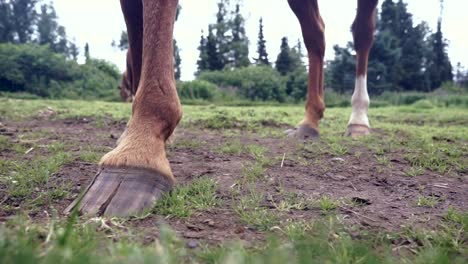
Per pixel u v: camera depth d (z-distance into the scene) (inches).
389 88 1101.7
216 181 101.7
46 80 925.2
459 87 1035.3
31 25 1690.5
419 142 173.6
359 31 198.2
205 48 1509.6
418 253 61.8
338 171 120.0
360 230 72.5
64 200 86.2
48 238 57.5
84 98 832.9
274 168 120.4
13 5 1609.3
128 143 83.3
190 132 204.8
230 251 57.3
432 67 1238.3
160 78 86.0
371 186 106.0
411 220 79.6
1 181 98.0
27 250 45.9
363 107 200.4
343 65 1101.7
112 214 73.4
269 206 85.3
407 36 1229.1
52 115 282.5
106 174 79.5
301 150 150.5
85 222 67.7
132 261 44.8
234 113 342.6
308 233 68.4
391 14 1222.3
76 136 181.6
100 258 45.8
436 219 80.8
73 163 119.2
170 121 86.3
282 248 58.2
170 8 87.4
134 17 123.6
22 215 71.1
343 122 275.0
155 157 82.7
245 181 103.3
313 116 184.1
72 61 1012.5
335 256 55.2
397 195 98.6
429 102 623.8
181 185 96.3
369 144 164.6
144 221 72.8
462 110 475.8
